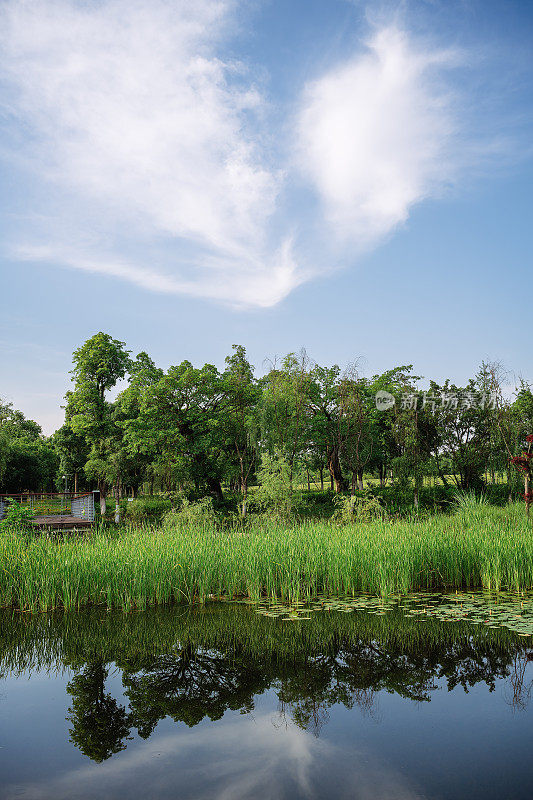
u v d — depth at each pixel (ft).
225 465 95.76
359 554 30.99
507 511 53.83
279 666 18.35
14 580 28.45
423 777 10.77
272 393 77.92
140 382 94.22
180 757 11.89
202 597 28.35
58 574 28.07
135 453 95.81
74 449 137.90
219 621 24.66
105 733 13.29
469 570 31.60
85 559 29.09
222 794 10.15
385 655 19.21
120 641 21.85
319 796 9.96
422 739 12.59
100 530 45.83
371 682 16.58
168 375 92.89
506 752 11.87
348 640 21.21
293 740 12.64
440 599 27.91
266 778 10.69
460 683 16.29
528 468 56.54
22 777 11.02
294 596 29.19
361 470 97.25
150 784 10.59
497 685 16.08
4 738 13.07
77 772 11.21
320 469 116.67
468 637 21.24
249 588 29.45
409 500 80.89
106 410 104.94
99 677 17.66
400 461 82.53
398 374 104.32
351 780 10.66
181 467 92.43
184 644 21.26
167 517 53.52
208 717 14.21
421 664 18.15
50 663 19.22
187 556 30.63
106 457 102.01
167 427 93.50
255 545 32.68
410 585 30.14
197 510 52.24
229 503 93.40
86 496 76.54
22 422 204.74
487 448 83.61
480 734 12.78
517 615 24.23
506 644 20.24
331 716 14.06
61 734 13.29
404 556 30.07
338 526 46.16
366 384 99.76
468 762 11.38
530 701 14.84
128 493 163.22
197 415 92.68
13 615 26.16
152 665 18.80
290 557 30.27
